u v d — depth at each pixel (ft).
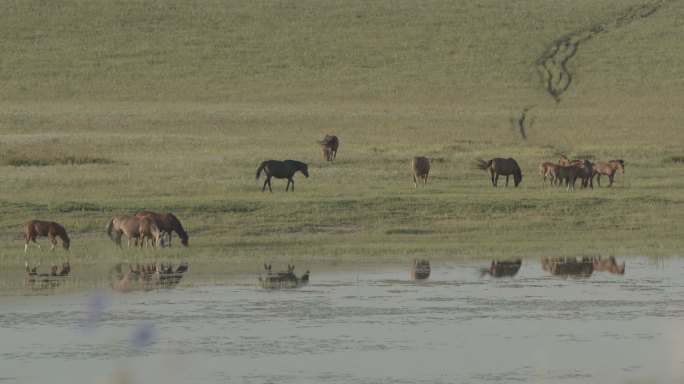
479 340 196.44
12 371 175.11
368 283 255.09
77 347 190.49
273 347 190.90
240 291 243.81
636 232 339.77
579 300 234.79
